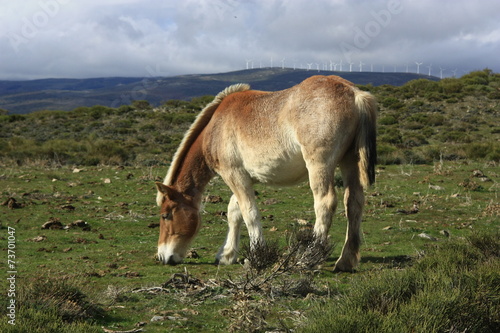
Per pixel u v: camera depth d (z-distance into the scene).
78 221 10.32
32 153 22.91
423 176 16.33
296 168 6.79
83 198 13.27
